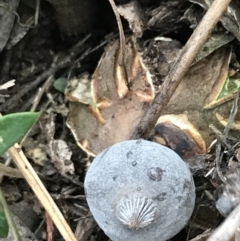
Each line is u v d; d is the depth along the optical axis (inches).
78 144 4.2
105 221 3.4
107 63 4.2
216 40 4.1
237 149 3.8
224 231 3.1
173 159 3.4
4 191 4.3
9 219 3.7
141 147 3.4
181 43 4.4
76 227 4.2
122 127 4.0
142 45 4.3
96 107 4.2
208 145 3.9
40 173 4.4
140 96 4.0
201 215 4.0
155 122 3.7
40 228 4.3
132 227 3.1
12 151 3.9
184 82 4.0
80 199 4.3
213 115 3.9
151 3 4.4
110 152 3.4
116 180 3.3
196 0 4.1
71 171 4.3
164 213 3.3
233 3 4.1
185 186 3.3
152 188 3.2
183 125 3.9
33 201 4.4
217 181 3.8
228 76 4.0
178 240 4.1
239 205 3.2
